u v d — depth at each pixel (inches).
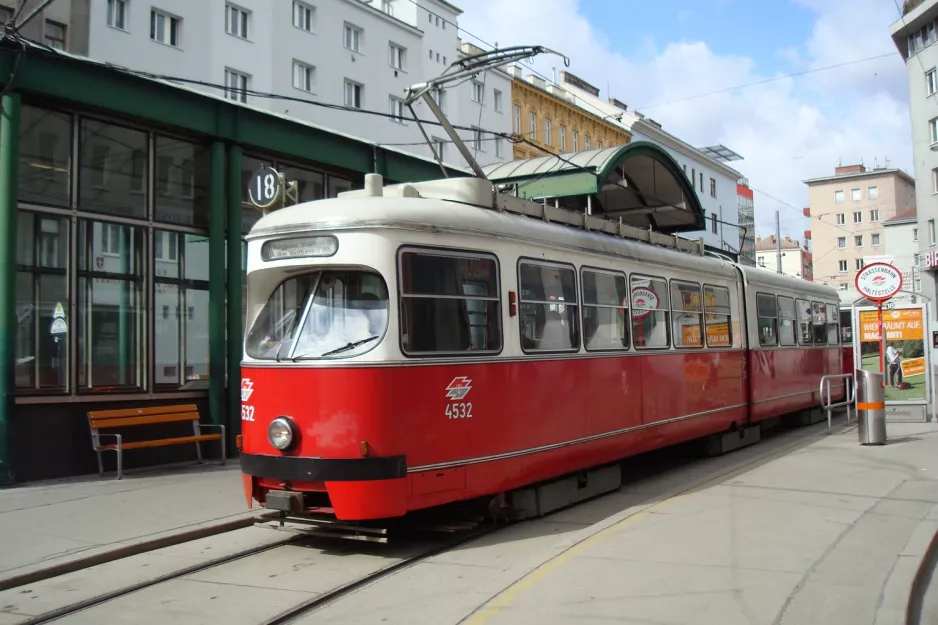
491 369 311.4
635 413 406.9
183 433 493.0
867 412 510.6
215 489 404.2
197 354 506.0
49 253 432.8
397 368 278.7
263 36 1188.5
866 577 227.9
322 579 257.6
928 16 1583.4
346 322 287.4
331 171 598.5
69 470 435.8
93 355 449.7
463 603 225.1
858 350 630.5
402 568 268.1
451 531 311.9
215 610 229.1
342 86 1317.7
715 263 522.6
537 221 360.2
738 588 219.8
